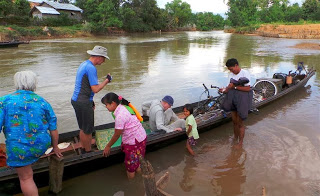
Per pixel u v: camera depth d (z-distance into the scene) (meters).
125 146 3.89
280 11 59.66
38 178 3.62
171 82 10.34
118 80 10.54
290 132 5.77
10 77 10.98
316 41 33.19
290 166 4.47
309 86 9.88
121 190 3.82
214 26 82.12
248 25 58.06
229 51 21.50
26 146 2.88
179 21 77.12
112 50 21.83
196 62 15.43
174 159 4.71
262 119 6.55
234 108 5.07
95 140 4.64
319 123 6.27
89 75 3.73
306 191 3.84
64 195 3.65
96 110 7.00
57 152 3.38
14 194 3.51
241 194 3.79
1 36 27.62
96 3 44.25
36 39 31.41
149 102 5.62
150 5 57.78
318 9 54.16
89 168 4.09
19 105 2.83
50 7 41.66
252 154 4.88
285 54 19.62
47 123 3.05
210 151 5.01
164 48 23.89
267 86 7.85
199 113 6.24
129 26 51.06
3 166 3.63
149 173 2.87
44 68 13.02
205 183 4.03
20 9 35.56
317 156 4.78
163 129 4.77
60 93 8.62
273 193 3.79
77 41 30.48
